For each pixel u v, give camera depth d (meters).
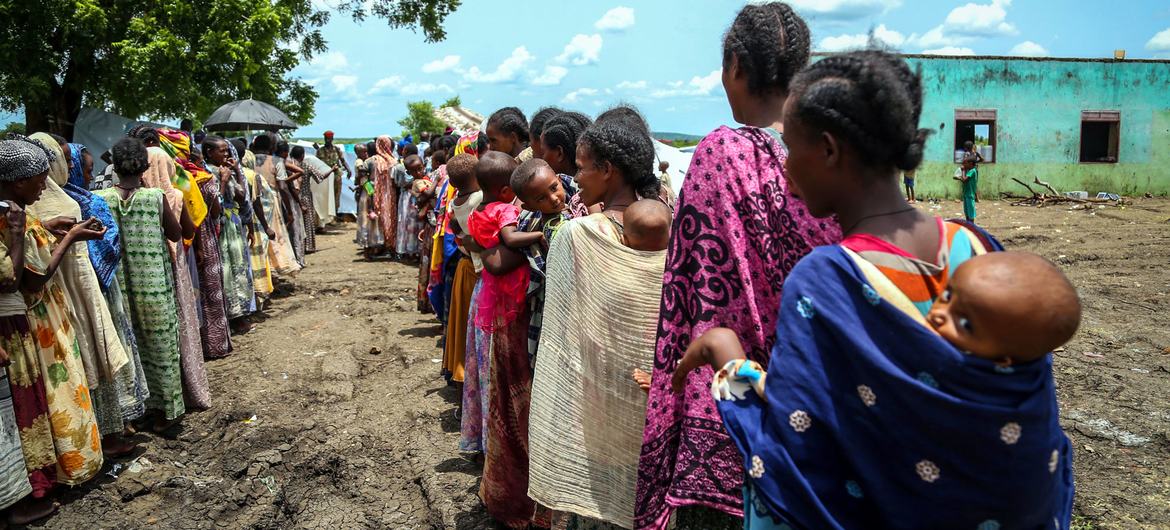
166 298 4.69
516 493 3.37
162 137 6.05
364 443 4.61
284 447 4.53
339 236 14.96
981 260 1.24
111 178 6.82
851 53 1.49
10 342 3.59
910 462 1.31
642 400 2.47
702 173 1.93
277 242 9.18
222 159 7.17
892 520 1.35
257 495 4.04
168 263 4.76
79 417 3.87
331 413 5.11
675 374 1.80
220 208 6.44
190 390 5.11
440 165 8.14
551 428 2.67
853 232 1.50
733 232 1.89
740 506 1.92
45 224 3.70
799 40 2.00
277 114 14.04
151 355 4.69
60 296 3.84
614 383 2.51
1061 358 5.88
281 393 5.51
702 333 1.93
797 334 1.40
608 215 2.64
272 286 8.44
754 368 1.57
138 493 4.04
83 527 3.71
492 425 3.37
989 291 1.19
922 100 1.51
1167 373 5.46
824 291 1.38
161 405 4.74
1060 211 18.14
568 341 2.62
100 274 4.14
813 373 1.38
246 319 7.31
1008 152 21.80
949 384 1.25
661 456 2.05
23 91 15.56
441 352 6.45
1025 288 1.17
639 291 2.45
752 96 2.06
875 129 1.42
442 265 5.49
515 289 3.23
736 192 1.90
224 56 16.88
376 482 4.18
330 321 7.65
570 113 3.61
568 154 3.52
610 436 2.54
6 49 15.33
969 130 23.61
